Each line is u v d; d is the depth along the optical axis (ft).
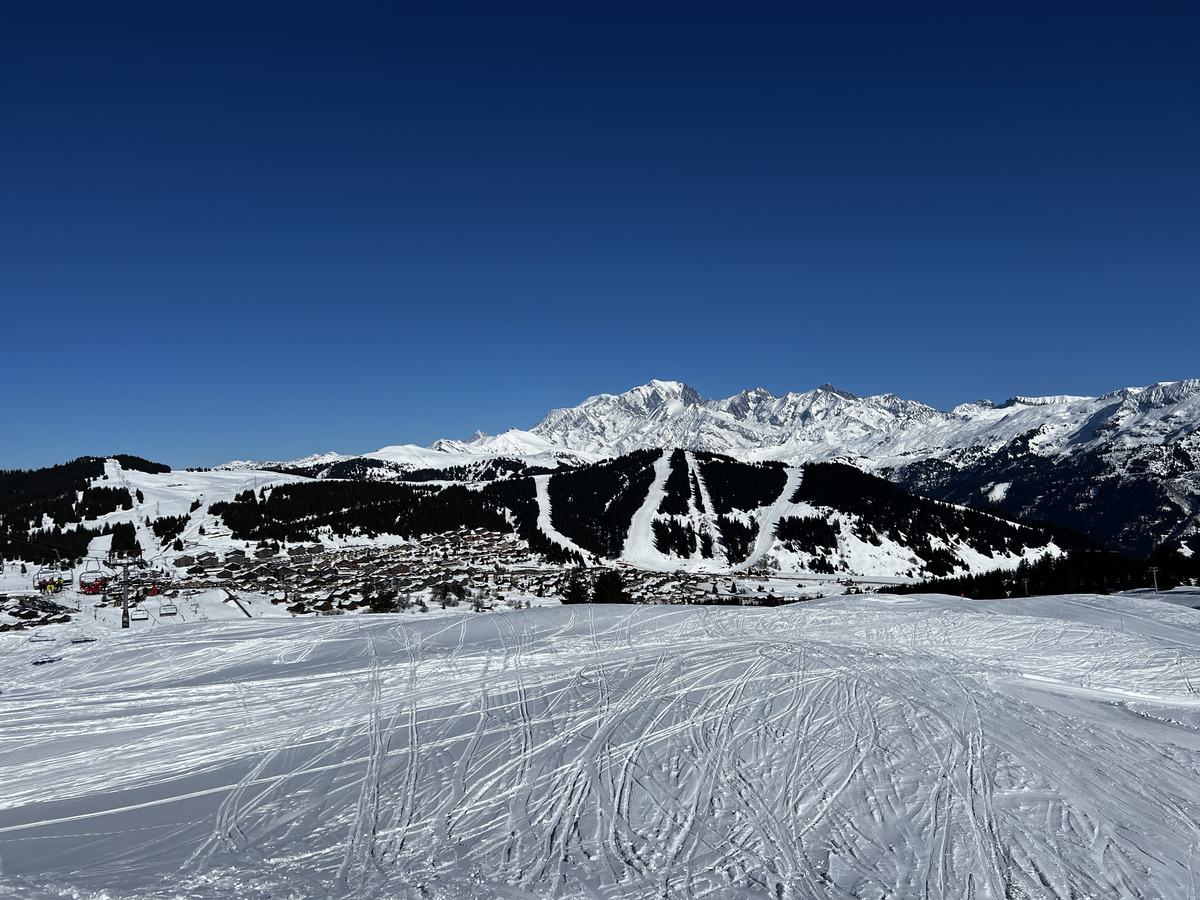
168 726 65.87
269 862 36.55
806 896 33.68
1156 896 34.35
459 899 32.76
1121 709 76.74
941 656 102.53
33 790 49.11
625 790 47.26
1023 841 40.22
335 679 84.94
